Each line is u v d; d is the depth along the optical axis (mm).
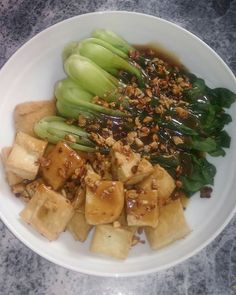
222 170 243
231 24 270
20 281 251
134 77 248
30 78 242
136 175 230
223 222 231
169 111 242
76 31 240
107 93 244
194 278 252
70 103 241
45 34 234
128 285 251
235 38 268
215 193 242
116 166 231
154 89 244
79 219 233
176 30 238
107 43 243
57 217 228
